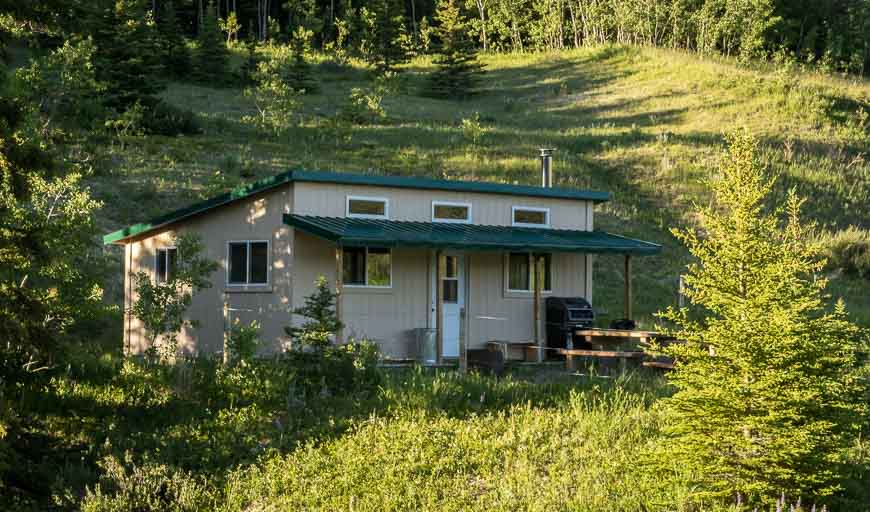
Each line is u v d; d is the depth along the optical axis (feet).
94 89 140.97
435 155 143.74
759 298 37.11
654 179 140.36
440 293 65.87
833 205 134.41
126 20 165.78
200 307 70.90
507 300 74.49
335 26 288.71
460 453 45.93
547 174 88.07
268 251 66.54
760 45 264.31
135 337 77.41
